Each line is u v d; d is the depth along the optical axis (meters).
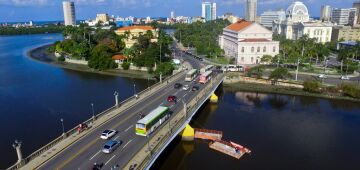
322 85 133.75
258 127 95.25
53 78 162.88
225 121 100.44
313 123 99.12
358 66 165.62
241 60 195.50
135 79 160.62
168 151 79.56
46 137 85.62
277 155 77.12
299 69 173.12
